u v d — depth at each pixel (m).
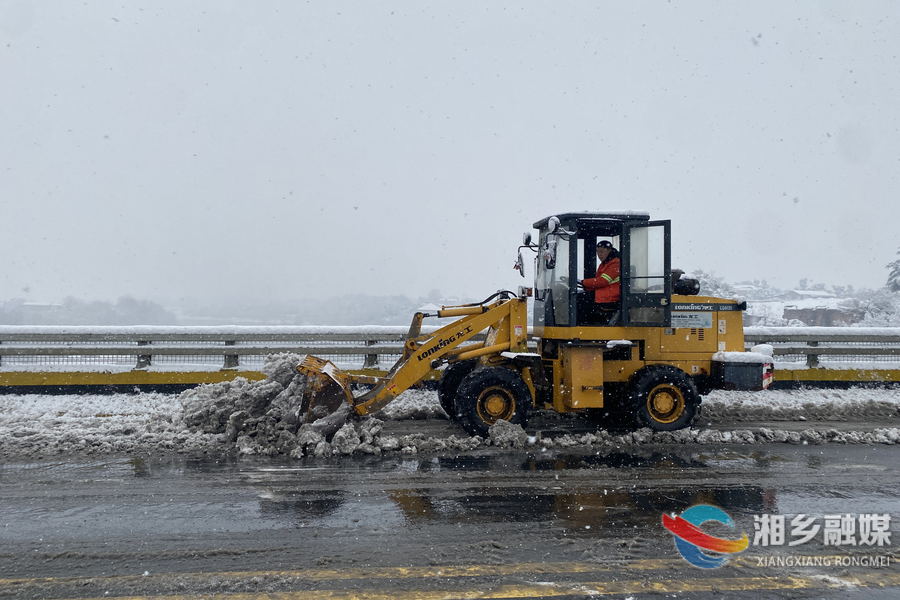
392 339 8.83
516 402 6.18
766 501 4.34
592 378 6.33
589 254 7.41
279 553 3.42
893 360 9.48
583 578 3.16
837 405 7.94
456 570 3.23
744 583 3.12
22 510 4.05
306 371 5.80
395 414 7.28
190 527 3.79
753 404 8.09
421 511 4.09
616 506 4.23
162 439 5.79
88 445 5.63
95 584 3.06
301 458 5.39
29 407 7.29
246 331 8.55
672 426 6.39
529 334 7.66
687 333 6.86
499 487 4.62
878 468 5.20
